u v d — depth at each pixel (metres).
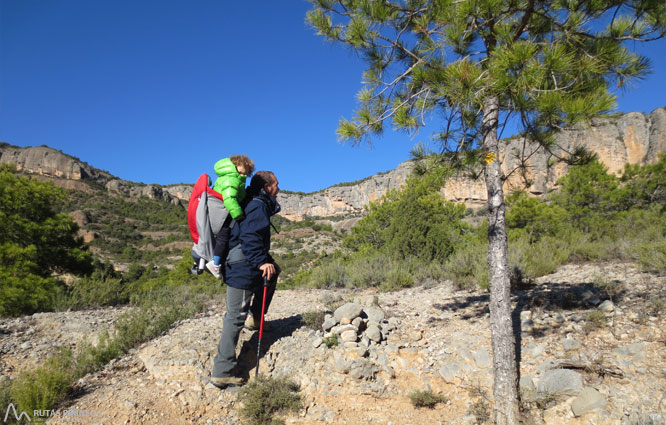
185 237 112.62
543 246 8.41
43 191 13.59
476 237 13.10
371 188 159.50
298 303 7.00
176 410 3.38
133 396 3.50
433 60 3.66
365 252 15.15
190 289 8.68
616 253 7.39
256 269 3.67
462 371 3.82
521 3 3.23
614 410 2.92
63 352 4.30
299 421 3.39
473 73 2.95
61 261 13.80
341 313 4.52
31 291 10.21
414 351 4.29
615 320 4.11
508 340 3.24
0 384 3.66
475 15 3.10
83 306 8.15
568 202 19.09
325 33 4.04
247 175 3.74
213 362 3.92
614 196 17.55
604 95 2.75
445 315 5.30
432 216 12.45
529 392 3.34
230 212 3.50
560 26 3.33
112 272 15.72
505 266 3.35
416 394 3.58
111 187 157.25
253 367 4.04
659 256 5.71
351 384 3.77
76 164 153.88
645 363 3.30
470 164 4.01
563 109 2.76
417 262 9.84
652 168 17.34
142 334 4.88
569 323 4.29
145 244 105.25
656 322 3.88
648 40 3.16
